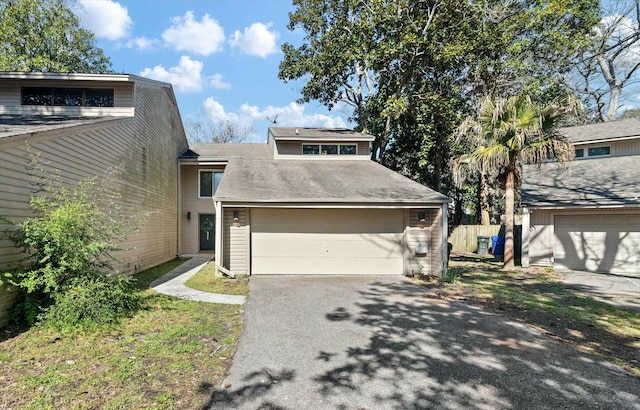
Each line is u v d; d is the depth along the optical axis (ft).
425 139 56.75
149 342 15.35
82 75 34.58
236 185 35.83
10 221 16.49
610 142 49.42
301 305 22.72
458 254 58.29
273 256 35.06
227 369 13.08
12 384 11.34
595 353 14.99
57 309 16.60
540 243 43.29
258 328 17.94
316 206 32.99
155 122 42.22
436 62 53.93
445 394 11.51
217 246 32.71
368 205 33.50
